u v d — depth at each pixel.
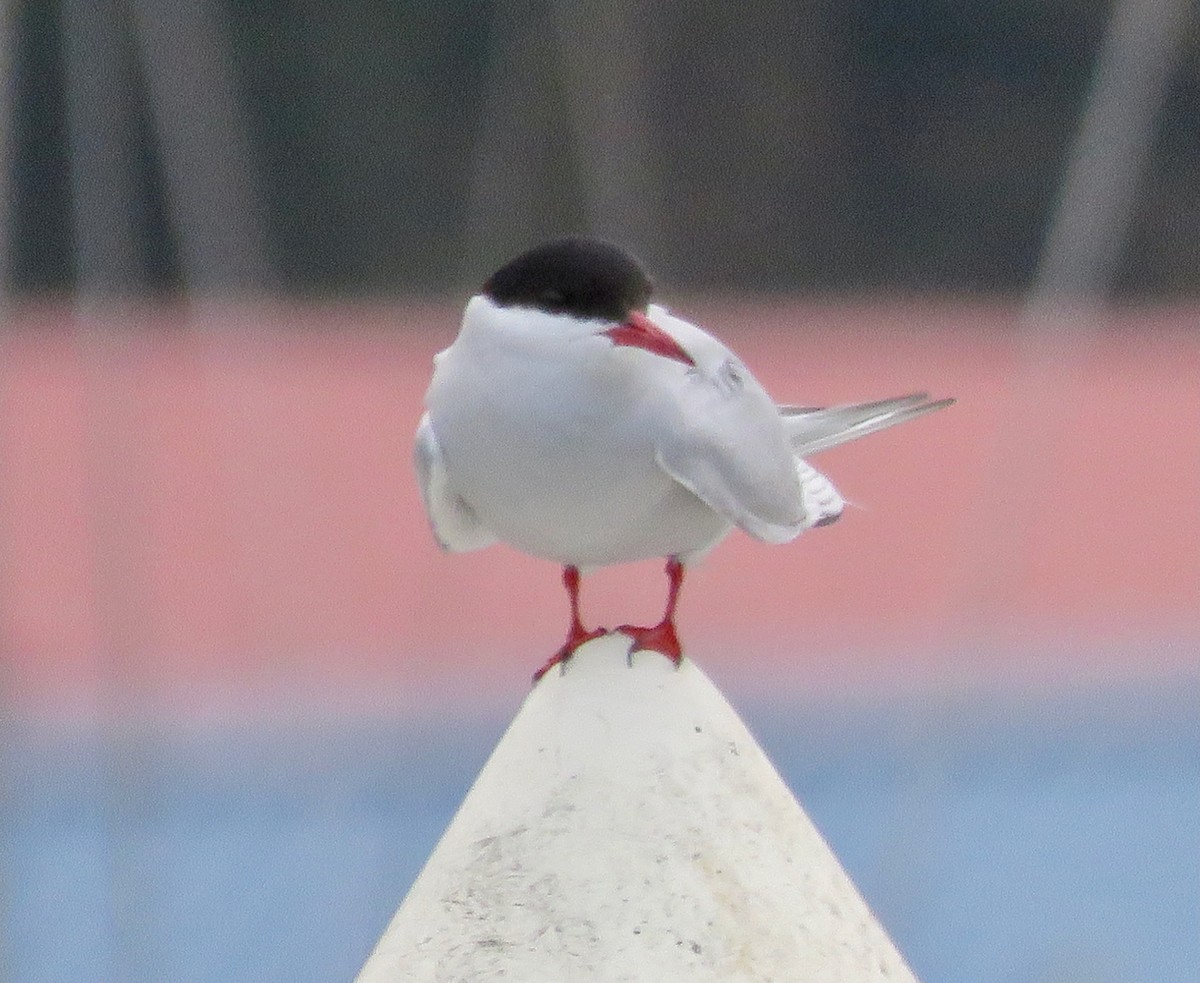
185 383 19.89
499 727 13.39
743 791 5.09
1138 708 15.37
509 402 5.56
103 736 10.52
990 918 11.70
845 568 19.72
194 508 18.23
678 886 4.93
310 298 26.14
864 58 29.41
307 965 10.35
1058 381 9.73
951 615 11.15
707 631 17.98
